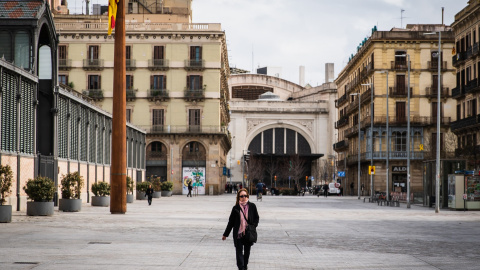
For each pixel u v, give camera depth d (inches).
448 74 3344.0
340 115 4608.8
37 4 1563.7
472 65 2442.2
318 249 717.3
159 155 3393.2
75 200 1433.3
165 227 1010.7
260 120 5728.3
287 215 1441.9
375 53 3353.8
